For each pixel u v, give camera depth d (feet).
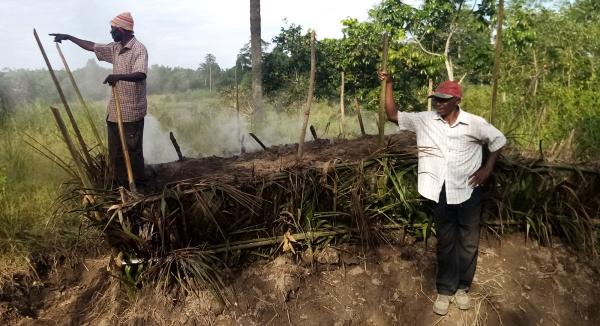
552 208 13.44
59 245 13.73
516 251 13.11
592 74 29.25
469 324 11.57
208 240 11.67
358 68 37.88
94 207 10.77
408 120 11.61
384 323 11.60
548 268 12.81
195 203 11.09
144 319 11.14
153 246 11.25
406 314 11.78
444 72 39.09
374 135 17.85
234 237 11.88
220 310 11.24
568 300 12.27
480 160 11.14
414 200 12.69
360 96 37.55
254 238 12.08
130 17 13.60
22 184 17.01
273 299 11.51
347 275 12.19
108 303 11.99
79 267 13.51
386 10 34.76
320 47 43.37
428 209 12.91
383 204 12.79
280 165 14.05
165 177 14.92
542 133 22.49
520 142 20.04
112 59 13.89
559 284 12.50
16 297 12.41
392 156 12.60
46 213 14.70
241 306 11.37
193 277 11.44
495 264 12.78
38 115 28.76
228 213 11.58
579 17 37.35
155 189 13.53
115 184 13.42
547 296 12.27
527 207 13.25
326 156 14.85
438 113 10.94
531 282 12.47
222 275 11.67
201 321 11.12
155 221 10.78
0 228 13.75
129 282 11.32
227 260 11.84
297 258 12.21
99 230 11.38
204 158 17.31
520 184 13.14
